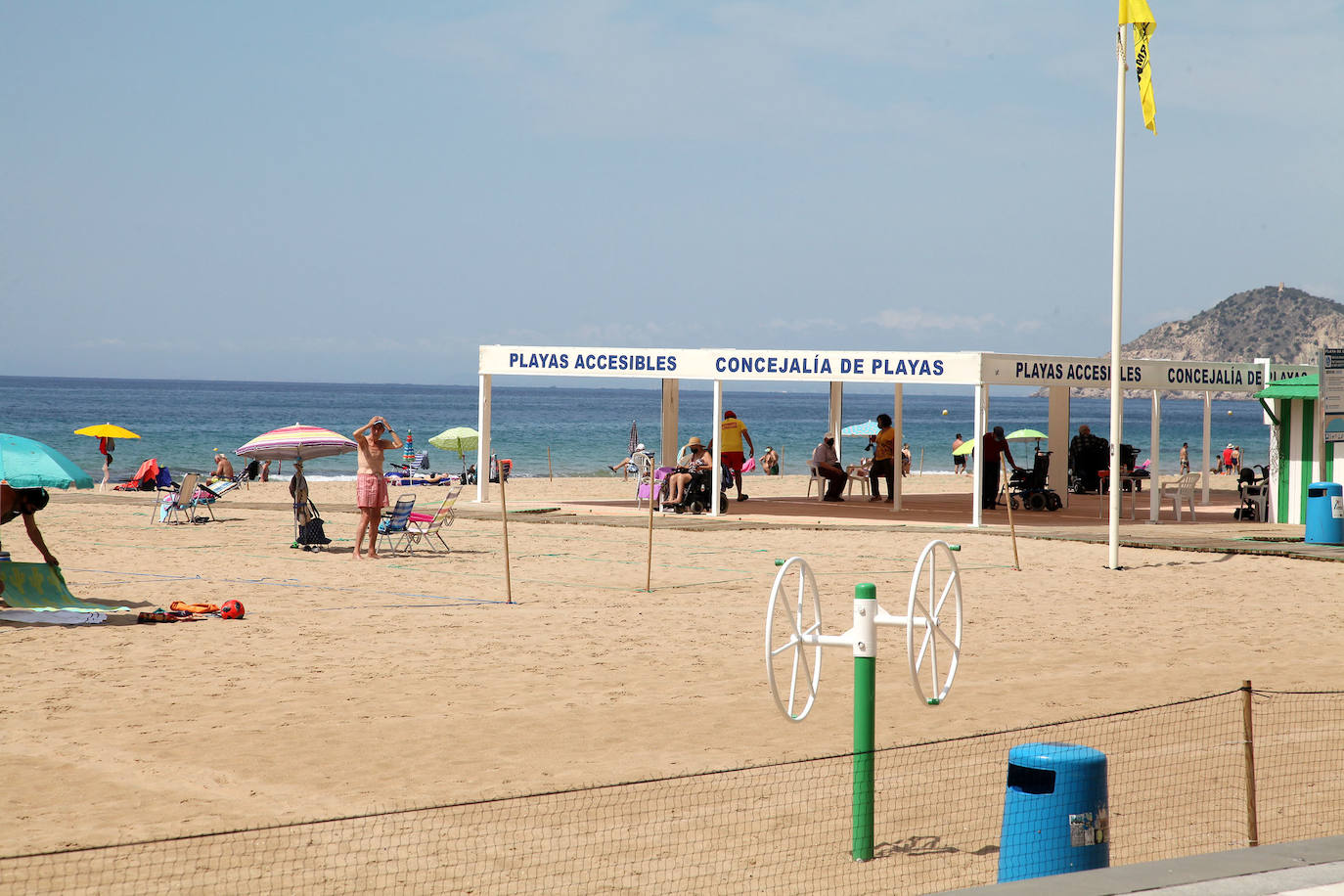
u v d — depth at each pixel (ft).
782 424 368.48
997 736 25.13
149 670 30.83
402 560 55.21
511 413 421.59
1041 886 14.40
